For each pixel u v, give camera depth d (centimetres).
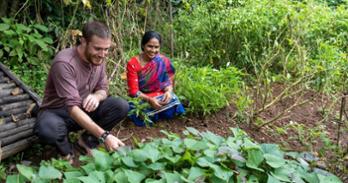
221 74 484
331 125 461
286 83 521
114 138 312
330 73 516
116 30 532
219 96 455
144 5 582
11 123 356
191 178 281
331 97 521
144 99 428
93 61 323
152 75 434
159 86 439
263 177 300
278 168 300
